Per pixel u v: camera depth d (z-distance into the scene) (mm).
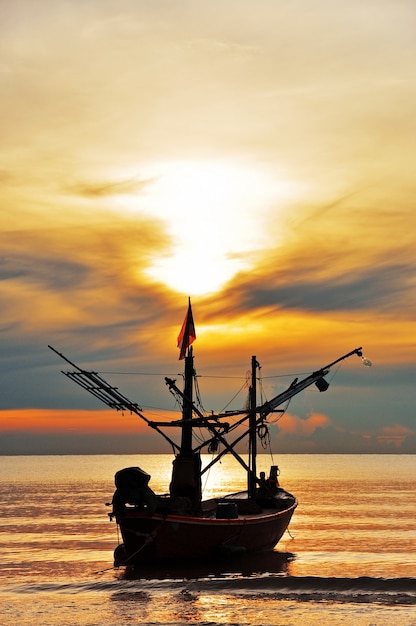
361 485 178625
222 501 52031
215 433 47406
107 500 121750
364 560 50469
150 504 40156
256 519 45406
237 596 34625
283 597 34250
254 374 53875
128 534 40906
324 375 52188
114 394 46000
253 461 53812
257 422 51688
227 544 42906
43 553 55750
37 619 31000
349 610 31938
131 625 29797
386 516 89188
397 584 36250
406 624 29719
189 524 41062
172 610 32250
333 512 95375
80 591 36594
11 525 78750
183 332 49000
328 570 45312
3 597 35594
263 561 48188
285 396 50969
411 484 183750
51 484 186500
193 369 48375
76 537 67062
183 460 45250
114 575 41688
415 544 60375
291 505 52562
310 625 29688
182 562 41656
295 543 61000
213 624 29781
